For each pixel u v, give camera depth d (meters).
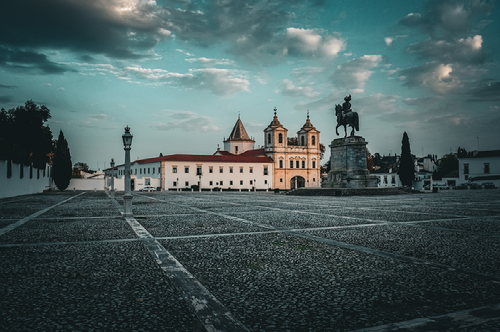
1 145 37.09
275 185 95.44
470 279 6.35
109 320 4.62
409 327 4.42
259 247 9.46
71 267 7.32
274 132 95.88
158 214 19.00
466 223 14.07
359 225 13.80
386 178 101.38
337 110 51.31
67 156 72.94
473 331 4.30
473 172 84.00
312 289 5.88
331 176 51.09
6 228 13.20
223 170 88.44
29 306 5.11
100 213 19.69
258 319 4.67
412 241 10.13
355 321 4.61
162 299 5.41
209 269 7.18
